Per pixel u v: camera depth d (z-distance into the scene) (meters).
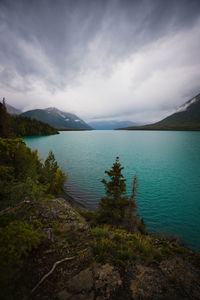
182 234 20.89
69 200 30.00
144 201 35.78
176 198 38.16
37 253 7.20
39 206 12.28
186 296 5.85
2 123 48.56
